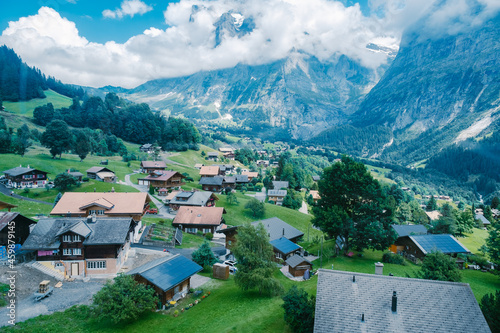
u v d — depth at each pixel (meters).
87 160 149.50
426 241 67.81
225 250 73.12
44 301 42.66
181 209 90.31
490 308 32.28
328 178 66.75
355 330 27.53
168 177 123.00
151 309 41.97
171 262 48.03
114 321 37.03
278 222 78.19
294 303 34.50
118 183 120.81
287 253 64.75
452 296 29.58
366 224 61.88
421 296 29.78
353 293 30.33
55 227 52.78
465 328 27.34
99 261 51.81
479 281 55.09
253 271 45.12
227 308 41.97
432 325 27.58
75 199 75.81
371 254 68.06
